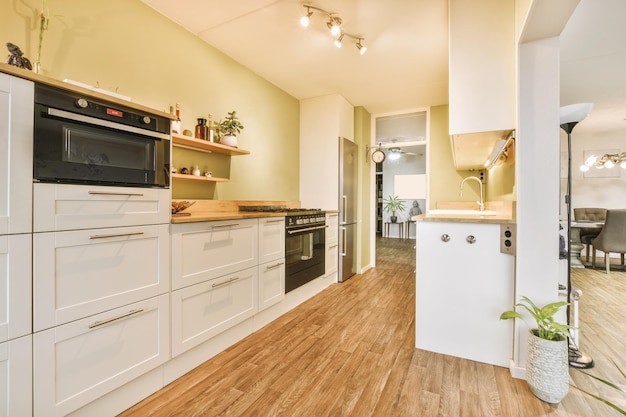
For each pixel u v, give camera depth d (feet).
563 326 4.76
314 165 13.34
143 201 4.93
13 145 3.51
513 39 6.15
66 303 3.94
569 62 9.50
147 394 5.02
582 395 5.01
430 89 12.35
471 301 6.24
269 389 5.20
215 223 6.31
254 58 9.68
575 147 18.20
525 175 5.47
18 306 3.51
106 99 4.41
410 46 8.90
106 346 4.38
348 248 13.15
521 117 5.49
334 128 12.93
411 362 6.11
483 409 4.67
